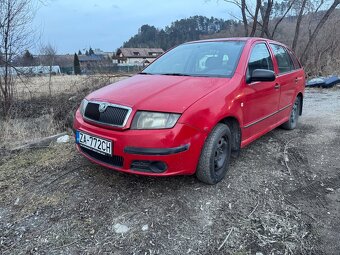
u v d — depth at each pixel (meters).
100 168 3.72
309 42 15.23
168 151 2.80
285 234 2.66
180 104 2.92
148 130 2.82
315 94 10.42
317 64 15.14
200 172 3.19
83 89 7.47
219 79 3.48
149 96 3.04
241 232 2.66
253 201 3.12
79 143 3.31
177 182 3.39
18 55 7.07
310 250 2.50
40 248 2.48
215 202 3.06
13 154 4.32
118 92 3.25
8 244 2.52
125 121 2.88
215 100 3.13
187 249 2.47
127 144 2.85
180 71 3.93
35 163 3.96
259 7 14.66
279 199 3.19
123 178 3.47
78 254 2.41
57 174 3.62
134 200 3.06
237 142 3.67
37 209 2.96
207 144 3.11
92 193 3.19
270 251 2.46
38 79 7.92
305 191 3.38
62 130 5.75
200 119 2.95
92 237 2.59
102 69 9.21
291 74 5.05
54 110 6.30
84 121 3.28
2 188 3.35
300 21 15.55
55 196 3.16
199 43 4.44
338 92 10.70
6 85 6.81
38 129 5.66
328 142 4.94
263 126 4.23
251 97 3.70
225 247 2.49
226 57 3.87
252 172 3.73
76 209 2.94
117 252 2.43
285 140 4.96
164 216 2.83
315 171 3.87
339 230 2.74
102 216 2.84
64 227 2.71
